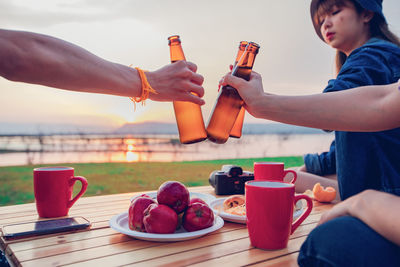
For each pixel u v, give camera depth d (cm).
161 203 90
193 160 2173
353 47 144
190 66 97
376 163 115
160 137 3009
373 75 109
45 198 112
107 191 1027
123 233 86
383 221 45
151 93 91
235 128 114
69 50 78
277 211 79
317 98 77
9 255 80
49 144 2342
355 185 119
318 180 179
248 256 76
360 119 70
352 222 49
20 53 70
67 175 115
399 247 45
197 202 98
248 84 89
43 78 75
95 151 2348
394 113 66
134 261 72
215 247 82
